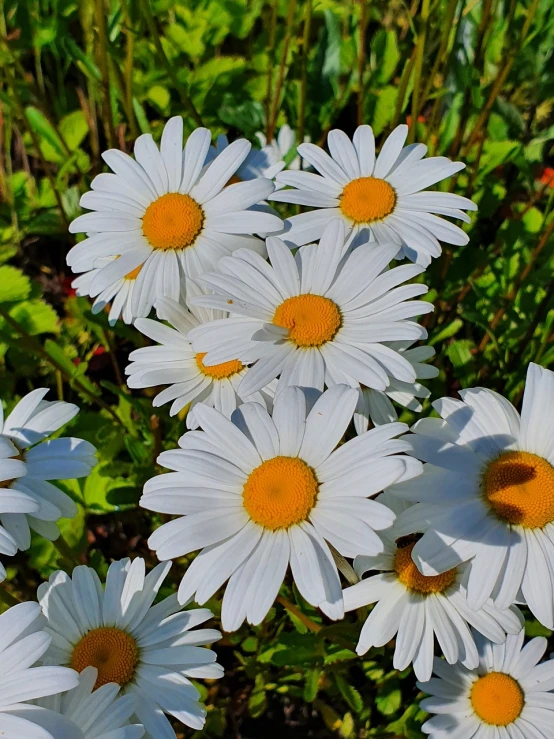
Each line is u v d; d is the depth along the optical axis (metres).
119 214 0.38
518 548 0.31
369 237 0.36
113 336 0.46
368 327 0.33
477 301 0.46
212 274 0.35
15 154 0.55
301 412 0.31
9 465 0.32
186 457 0.31
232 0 0.52
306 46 0.44
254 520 0.30
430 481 0.31
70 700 0.30
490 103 0.44
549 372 0.32
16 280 0.46
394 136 0.38
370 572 0.36
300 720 0.42
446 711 0.35
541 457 0.32
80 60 0.45
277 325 0.33
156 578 0.33
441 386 0.43
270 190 0.37
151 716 0.31
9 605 0.36
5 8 0.50
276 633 0.40
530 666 0.35
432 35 0.48
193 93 0.51
